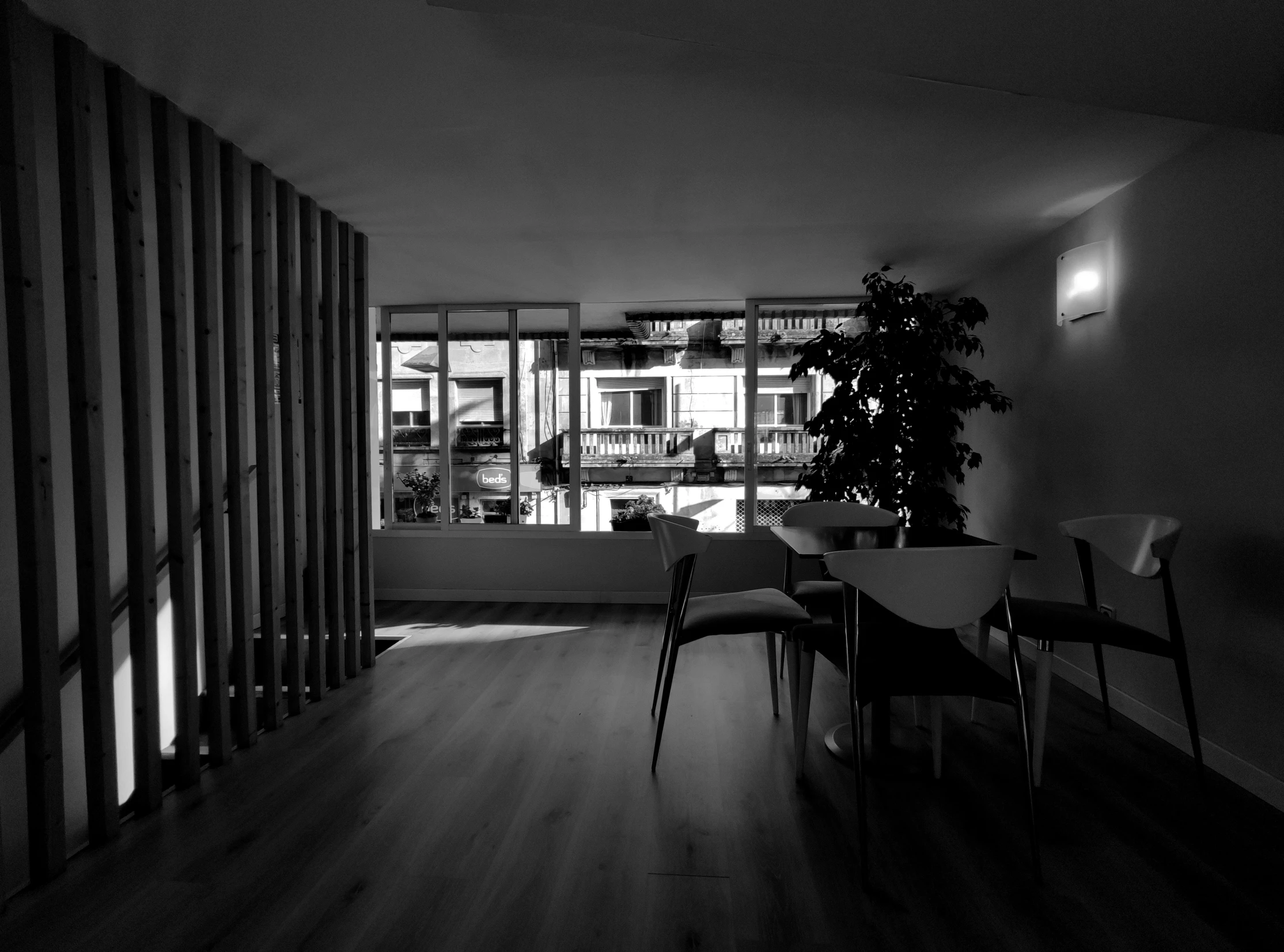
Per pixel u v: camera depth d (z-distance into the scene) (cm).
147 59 224
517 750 284
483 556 581
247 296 380
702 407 1012
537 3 165
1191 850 211
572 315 571
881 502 425
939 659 217
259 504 310
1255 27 162
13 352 198
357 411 391
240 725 290
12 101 193
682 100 246
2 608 237
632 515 1018
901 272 473
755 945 169
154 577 245
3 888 185
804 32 172
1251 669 250
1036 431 407
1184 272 284
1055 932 174
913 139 274
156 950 168
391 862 205
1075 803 240
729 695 351
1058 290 369
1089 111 251
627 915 180
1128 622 321
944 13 162
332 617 363
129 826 228
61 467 267
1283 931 174
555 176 313
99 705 221
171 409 256
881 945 169
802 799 242
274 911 182
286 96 246
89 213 219
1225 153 261
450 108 253
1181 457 286
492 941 170
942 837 218
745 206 349
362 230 388
